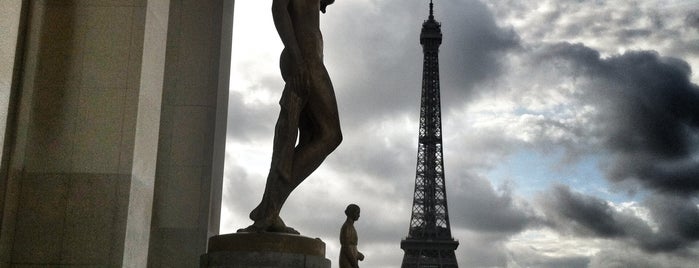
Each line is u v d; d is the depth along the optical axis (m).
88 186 33.44
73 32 35.09
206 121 44.09
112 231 32.97
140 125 34.56
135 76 34.66
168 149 43.50
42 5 35.25
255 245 30.97
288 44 34.03
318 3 35.66
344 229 47.34
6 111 27.64
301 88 33.84
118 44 35.00
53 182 33.47
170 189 42.94
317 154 34.16
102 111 34.22
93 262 32.62
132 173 33.62
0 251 32.19
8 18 27.91
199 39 45.41
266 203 32.78
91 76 34.66
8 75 27.80
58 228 32.97
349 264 46.88
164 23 37.53
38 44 34.88
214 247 31.91
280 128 33.44
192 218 42.44
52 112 34.22
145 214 34.91
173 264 41.78
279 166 32.91
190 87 44.59
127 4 35.50
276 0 34.53
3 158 32.97
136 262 34.00
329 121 34.59
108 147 33.81
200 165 43.34
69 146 33.88
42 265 32.66
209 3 46.03
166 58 45.00
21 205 33.22
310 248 31.86
